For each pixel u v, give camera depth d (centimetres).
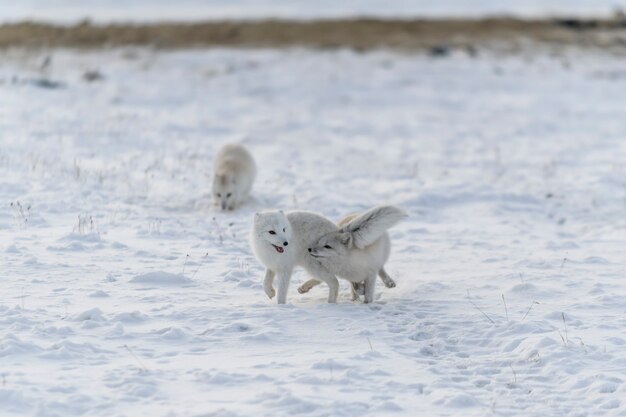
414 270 1839
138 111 4253
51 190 2380
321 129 4175
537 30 7450
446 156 3484
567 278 1745
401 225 2316
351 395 1075
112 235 2014
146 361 1179
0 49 6028
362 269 1516
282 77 5525
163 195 2497
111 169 2748
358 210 2438
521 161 3334
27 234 1967
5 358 1148
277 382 1107
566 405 1066
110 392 1046
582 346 1273
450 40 6812
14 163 2678
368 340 1309
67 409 990
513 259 1936
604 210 2531
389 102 5009
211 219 2252
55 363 1148
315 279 1587
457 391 1103
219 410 988
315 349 1270
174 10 12800
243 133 3928
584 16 8556
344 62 5953
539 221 2427
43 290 1536
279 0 15400
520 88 5397
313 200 2519
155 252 1880
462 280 1733
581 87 5416
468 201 2653
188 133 3769
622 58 6475
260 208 2422
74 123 3588
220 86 5250
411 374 1170
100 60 5800
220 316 1417
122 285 1608
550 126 4256
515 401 1082
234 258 1873
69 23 7262
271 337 1316
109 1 14600
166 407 1005
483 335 1362
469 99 5066
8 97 4178
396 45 6588
